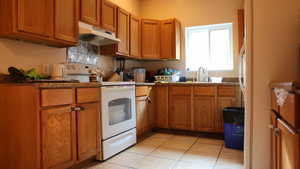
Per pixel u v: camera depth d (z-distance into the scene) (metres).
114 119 2.43
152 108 3.49
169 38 3.86
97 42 3.05
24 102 1.62
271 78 1.69
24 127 1.63
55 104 1.72
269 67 1.70
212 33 3.96
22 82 1.71
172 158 2.30
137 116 2.97
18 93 1.65
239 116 2.58
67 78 2.43
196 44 4.09
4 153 1.73
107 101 2.30
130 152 2.50
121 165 2.11
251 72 1.75
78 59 2.78
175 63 4.12
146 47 3.82
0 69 1.89
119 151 2.46
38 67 2.23
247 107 1.77
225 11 3.76
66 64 2.46
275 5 1.69
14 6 1.72
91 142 2.09
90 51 3.01
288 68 1.66
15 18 1.72
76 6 2.33
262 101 1.72
